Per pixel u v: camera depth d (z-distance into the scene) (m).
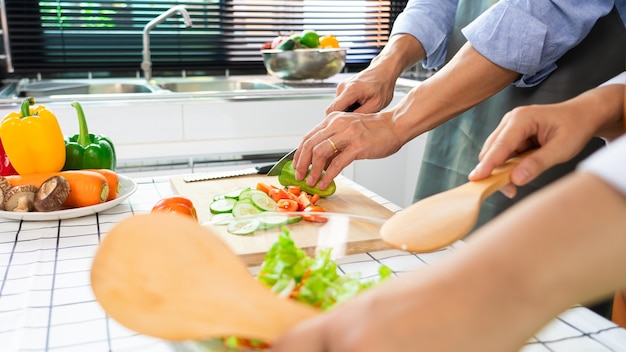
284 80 2.59
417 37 1.26
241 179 1.30
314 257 0.62
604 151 0.24
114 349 0.58
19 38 2.54
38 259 0.81
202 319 0.35
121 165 2.09
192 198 1.17
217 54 2.86
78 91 2.48
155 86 2.45
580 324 0.62
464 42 1.29
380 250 0.66
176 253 0.37
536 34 0.96
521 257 0.23
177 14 2.74
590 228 0.23
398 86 2.44
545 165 0.56
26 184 1.01
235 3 2.82
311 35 2.46
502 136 0.56
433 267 0.25
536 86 1.15
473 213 0.47
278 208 1.09
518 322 0.23
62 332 0.61
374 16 3.06
